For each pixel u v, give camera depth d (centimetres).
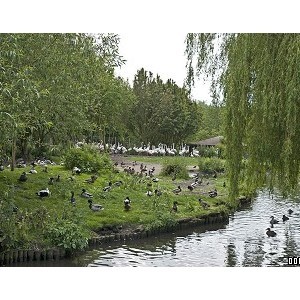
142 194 2548
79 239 1583
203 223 2195
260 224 2273
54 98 1945
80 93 2264
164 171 3831
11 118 1362
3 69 1366
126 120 6825
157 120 7044
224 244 1862
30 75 1630
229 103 1529
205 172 4212
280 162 1438
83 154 3206
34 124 2197
